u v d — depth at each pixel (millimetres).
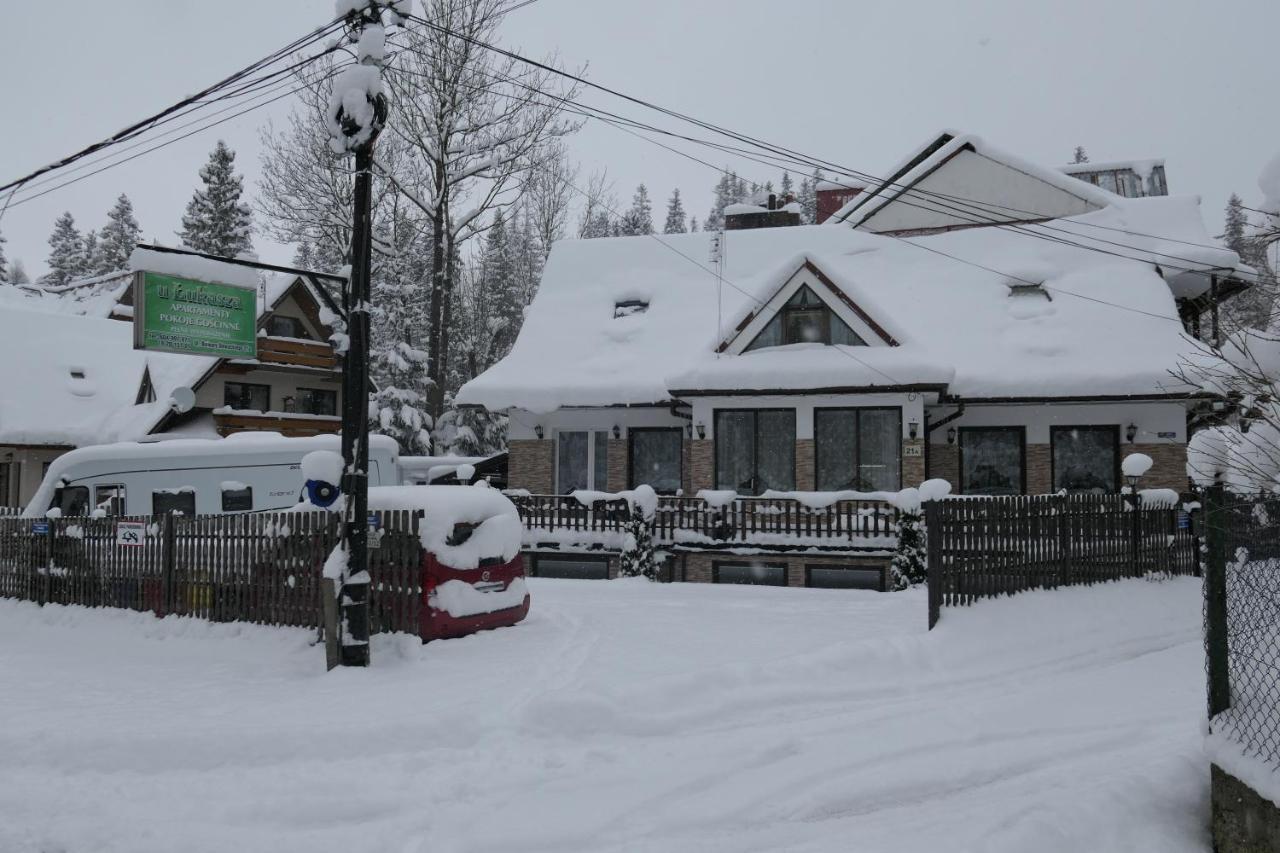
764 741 7332
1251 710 5426
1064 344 22719
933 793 6320
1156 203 26594
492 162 31641
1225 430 6230
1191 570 15875
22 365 32938
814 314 22672
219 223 55219
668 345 25641
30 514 18656
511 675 9070
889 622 12023
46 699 8891
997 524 11906
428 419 37812
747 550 19969
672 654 9945
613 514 20906
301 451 20188
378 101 10328
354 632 9797
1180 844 5590
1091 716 8031
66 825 5793
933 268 26797
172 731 7289
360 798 6074
